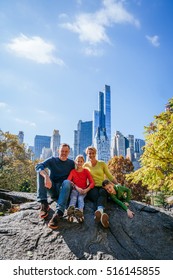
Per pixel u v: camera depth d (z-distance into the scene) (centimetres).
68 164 561
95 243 454
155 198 3288
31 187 3622
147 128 1102
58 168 552
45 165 531
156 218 569
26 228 488
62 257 421
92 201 571
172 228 548
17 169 4172
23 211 547
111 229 495
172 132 941
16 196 941
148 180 1074
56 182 553
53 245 446
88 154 606
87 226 489
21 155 4378
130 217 536
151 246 484
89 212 530
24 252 432
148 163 1085
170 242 507
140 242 486
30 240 456
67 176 556
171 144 956
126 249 457
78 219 490
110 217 525
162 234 522
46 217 509
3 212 815
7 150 4162
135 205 602
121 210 555
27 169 4350
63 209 479
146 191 3622
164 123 1053
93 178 578
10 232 474
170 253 478
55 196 553
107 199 585
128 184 3684
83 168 561
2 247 441
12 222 509
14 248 439
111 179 600
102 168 601
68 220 497
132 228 513
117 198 573
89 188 536
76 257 421
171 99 1069
